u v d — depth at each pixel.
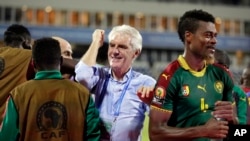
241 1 38.84
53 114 3.43
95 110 3.58
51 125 3.42
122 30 3.85
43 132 3.41
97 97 3.91
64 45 4.56
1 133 3.40
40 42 3.56
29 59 3.98
